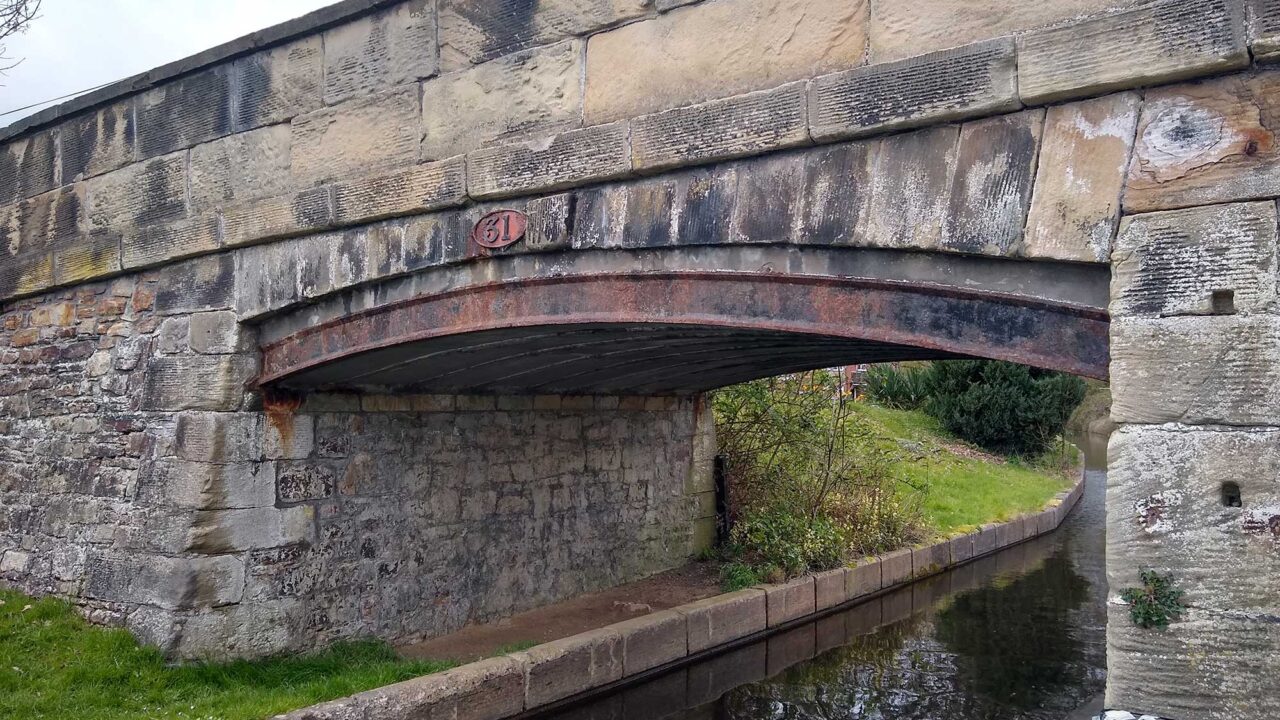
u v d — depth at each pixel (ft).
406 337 16.66
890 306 11.50
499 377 22.71
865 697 22.65
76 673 17.06
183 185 19.70
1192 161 9.32
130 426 20.01
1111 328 9.64
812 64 12.05
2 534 22.82
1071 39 9.95
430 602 22.57
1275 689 8.55
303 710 16.11
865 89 11.32
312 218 17.20
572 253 14.38
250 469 18.94
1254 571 8.70
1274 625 8.58
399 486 21.95
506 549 24.75
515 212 14.76
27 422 22.82
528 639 22.62
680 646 23.81
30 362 23.06
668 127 13.01
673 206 13.15
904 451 49.08
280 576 19.33
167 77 19.74
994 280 10.70
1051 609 30.76
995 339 10.76
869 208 11.37
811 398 35.63
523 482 25.39
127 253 20.34
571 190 14.28
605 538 28.02
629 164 13.39
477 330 15.71
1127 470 9.43
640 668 22.58
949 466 50.90
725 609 25.40
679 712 22.02
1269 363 8.75
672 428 31.01
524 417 25.55
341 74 17.20
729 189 12.62
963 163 10.72
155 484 19.07
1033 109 10.34
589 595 27.20
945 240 10.77
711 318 13.05
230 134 18.88
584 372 23.65
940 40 11.02
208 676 17.62
